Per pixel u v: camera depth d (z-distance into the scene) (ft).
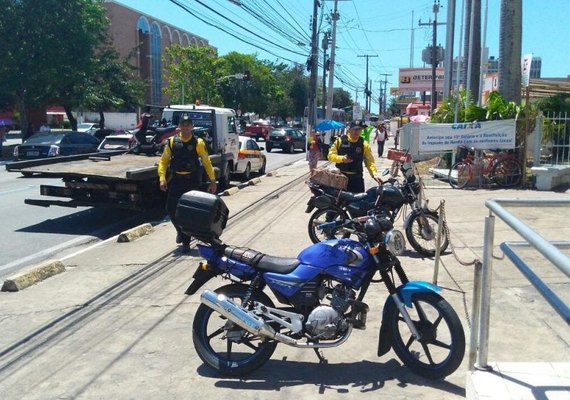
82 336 17.71
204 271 15.30
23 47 99.04
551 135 50.34
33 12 98.78
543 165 49.44
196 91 188.85
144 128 48.62
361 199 24.50
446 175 54.19
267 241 30.45
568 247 13.46
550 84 59.77
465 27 79.66
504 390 11.76
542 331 16.92
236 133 62.69
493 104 53.42
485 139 49.73
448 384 14.17
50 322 18.90
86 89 117.08
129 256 27.55
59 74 103.65
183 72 190.60
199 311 15.35
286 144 129.70
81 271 25.04
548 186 47.39
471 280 22.39
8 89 102.37
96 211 43.83
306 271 14.58
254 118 239.09
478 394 11.65
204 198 15.03
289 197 48.91
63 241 33.42
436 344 14.46
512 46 56.34
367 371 15.05
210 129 54.75
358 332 17.61
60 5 100.94
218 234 15.38
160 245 29.94
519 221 10.57
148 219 40.93
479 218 34.78
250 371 14.78
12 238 34.17
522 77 55.62
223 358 15.30
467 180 49.73
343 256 14.55
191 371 15.24
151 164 40.70
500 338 16.44
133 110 165.37
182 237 27.68
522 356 15.23
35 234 35.40
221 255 15.24
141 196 36.60
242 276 15.11
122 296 21.49
